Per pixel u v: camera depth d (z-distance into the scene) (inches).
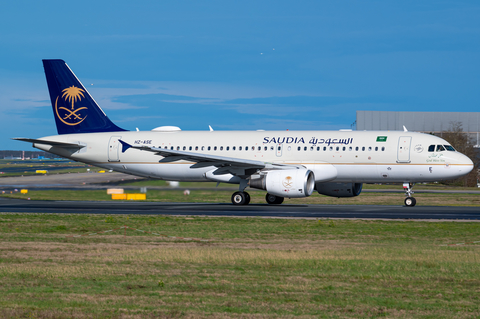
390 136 4867.1
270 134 5177.2
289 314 1315.2
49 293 1512.1
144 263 1978.3
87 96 5679.1
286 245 2469.2
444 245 2472.9
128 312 1320.1
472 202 5718.5
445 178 4731.8
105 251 2281.0
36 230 3068.4
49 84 5713.6
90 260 2046.0
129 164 5462.6
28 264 1966.0
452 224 3314.5
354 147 4862.2
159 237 2765.7
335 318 1289.4
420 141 4766.2
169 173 5374.0
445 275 1777.8
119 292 1529.3
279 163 4965.6
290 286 1612.9
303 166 4938.5
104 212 4242.1
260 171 4808.1
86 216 3853.3
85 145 5536.4
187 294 1508.4
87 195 6791.3
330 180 4970.5
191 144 5310.0
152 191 6269.7
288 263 1957.4
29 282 1656.0
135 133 5536.4
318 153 4938.5
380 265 1936.5
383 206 4913.9
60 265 1945.1
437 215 3937.0
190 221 3508.9
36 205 5039.4
